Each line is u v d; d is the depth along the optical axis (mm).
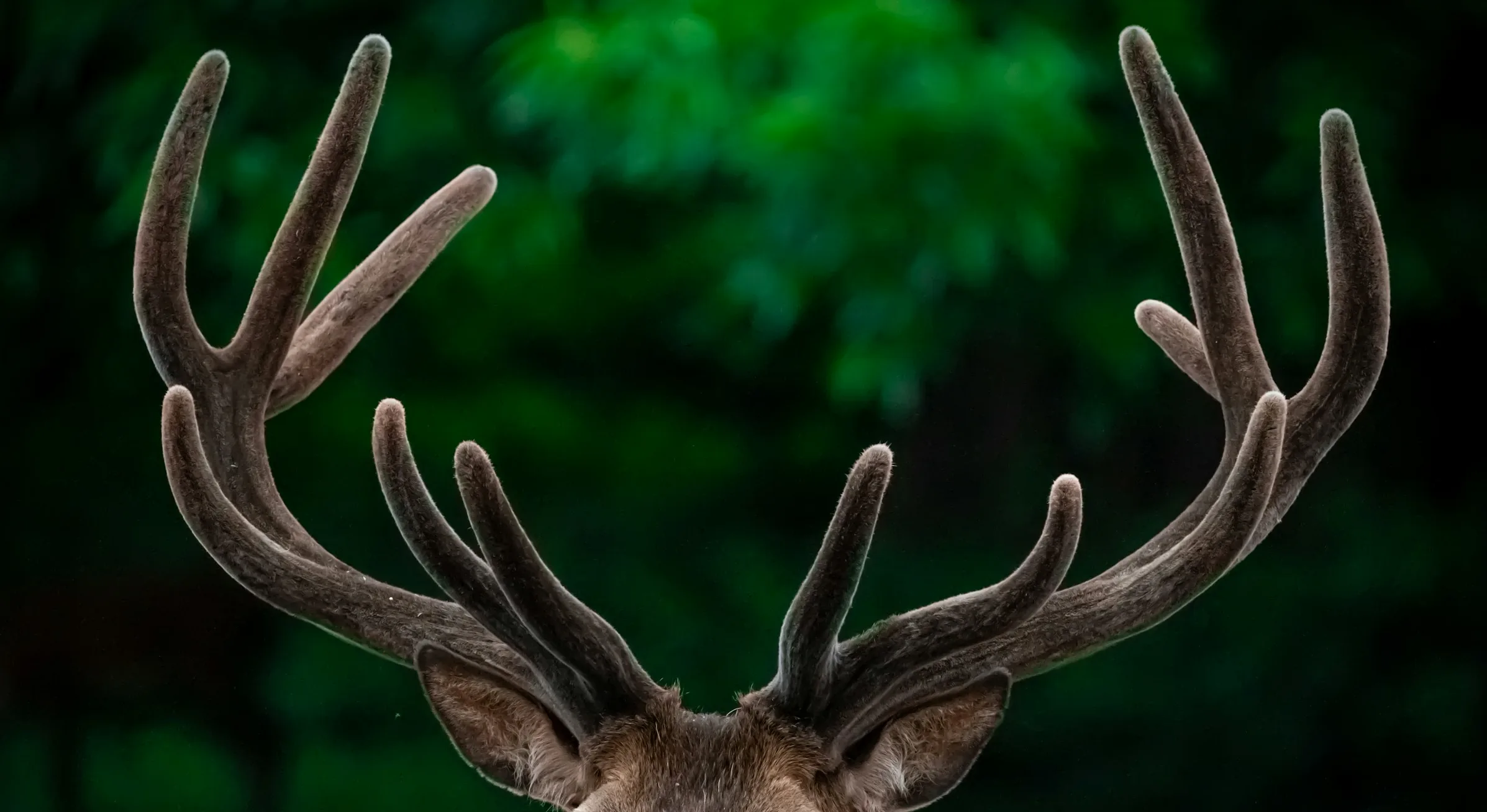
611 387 22641
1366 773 18672
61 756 18859
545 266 21281
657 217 22078
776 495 22047
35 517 20875
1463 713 18828
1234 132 21672
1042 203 19422
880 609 19031
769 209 20000
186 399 7715
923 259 19281
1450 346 22125
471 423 21484
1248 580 20391
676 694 7473
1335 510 21547
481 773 7629
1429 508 21609
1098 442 21969
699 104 18828
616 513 21328
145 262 8148
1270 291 21062
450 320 21938
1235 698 18797
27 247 21125
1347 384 8070
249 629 19797
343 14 21266
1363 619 19828
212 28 21047
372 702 19000
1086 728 18500
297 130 20734
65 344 21562
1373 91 21328
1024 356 22031
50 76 20953
